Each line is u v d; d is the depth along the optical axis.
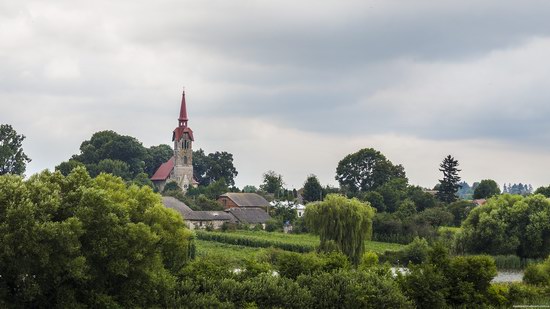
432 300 71.25
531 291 79.12
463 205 198.25
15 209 53.94
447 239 149.50
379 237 163.75
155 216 69.94
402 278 73.81
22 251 53.38
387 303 67.69
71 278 56.50
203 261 70.62
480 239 137.00
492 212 137.12
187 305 62.66
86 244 58.03
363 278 70.12
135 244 60.25
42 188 57.41
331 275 70.50
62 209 58.31
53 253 54.72
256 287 65.88
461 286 74.00
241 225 186.50
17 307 54.25
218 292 64.75
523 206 135.75
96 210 58.53
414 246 125.88
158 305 62.44
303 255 77.31
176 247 71.31
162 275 62.59
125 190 72.50
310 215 107.88
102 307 57.03
